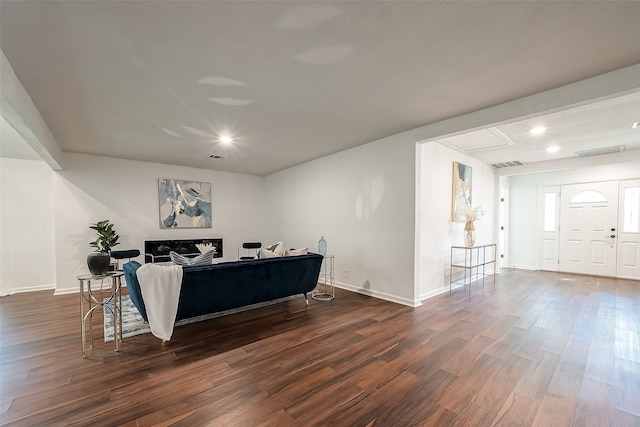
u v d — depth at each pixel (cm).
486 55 210
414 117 337
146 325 321
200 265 319
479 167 590
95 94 268
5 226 475
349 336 288
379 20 171
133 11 160
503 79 246
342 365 231
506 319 338
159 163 580
